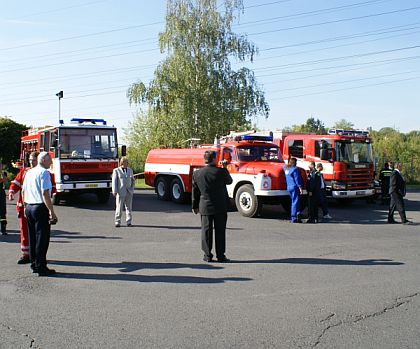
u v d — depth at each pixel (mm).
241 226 12133
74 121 16250
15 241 9891
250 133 16359
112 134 16391
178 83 31578
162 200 18453
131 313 5359
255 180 13617
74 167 15523
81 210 15414
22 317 5227
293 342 4559
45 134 16438
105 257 8281
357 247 9344
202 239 8023
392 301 5832
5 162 34875
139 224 12383
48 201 6918
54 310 5461
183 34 32062
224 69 32812
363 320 5164
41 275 6996
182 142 31641
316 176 13070
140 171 38531
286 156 18172
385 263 7918
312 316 5281
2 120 35625
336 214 15031
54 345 4469
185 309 5496
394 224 12781
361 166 16859
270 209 15945
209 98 31953
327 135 16891
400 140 39312
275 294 6102
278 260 8102
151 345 4473
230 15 33094
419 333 4801
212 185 7887
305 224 12617
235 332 4805
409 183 35188
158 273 7156
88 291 6219
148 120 39562
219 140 15742
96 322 5070
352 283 6648
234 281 6719
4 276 6992
